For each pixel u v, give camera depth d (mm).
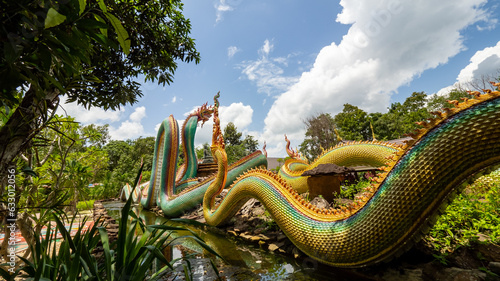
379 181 3586
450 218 4352
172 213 12422
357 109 37312
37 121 2156
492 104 2645
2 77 1455
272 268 4750
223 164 8453
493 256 3338
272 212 5555
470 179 2934
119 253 2227
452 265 3510
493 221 4137
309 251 4512
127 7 4828
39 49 1442
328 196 6848
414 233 3227
